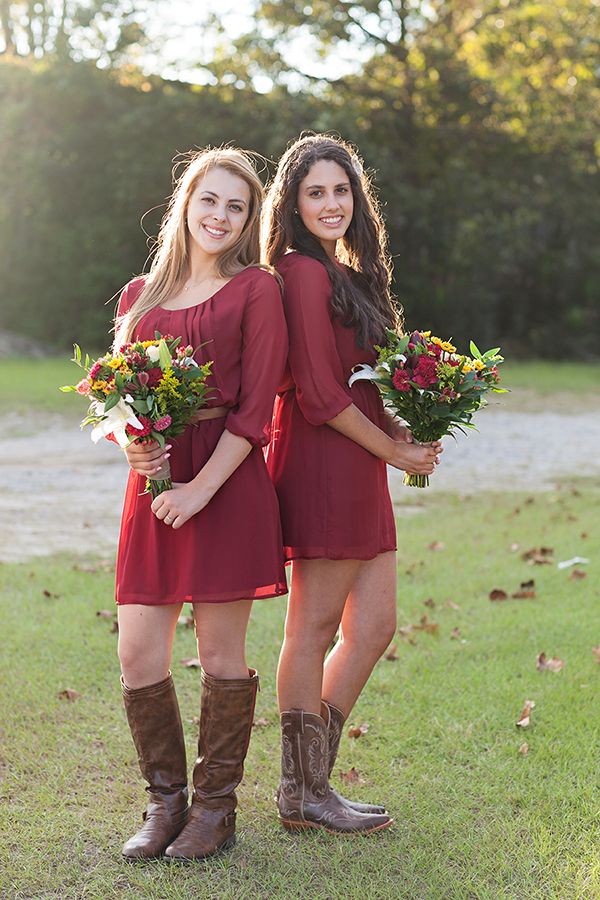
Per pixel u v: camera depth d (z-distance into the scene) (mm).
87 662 4418
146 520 2908
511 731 3732
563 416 15578
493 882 2756
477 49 26766
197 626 2963
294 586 3096
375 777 3404
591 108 26453
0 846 2926
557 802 3203
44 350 24516
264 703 4043
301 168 3027
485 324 28172
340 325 3000
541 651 4594
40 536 7012
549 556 6523
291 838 3006
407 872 2797
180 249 3018
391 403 3027
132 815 3135
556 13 25891
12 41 29453
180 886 2725
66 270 25625
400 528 7426
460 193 26031
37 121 24906
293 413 3057
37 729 3727
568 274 29281
